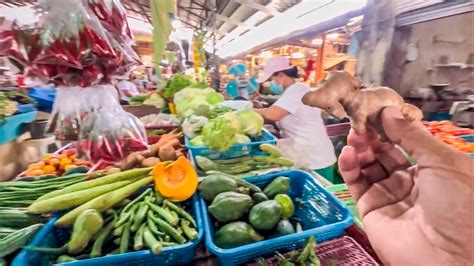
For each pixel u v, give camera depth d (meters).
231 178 0.91
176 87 2.38
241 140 1.34
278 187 0.92
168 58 1.33
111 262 0.68
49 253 0.70
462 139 1.70
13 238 0.68
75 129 0.97
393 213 0.49
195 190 0.90
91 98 0.95
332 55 3.98
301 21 3.81
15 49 0.72
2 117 1.47
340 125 2.64
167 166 0.90
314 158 2.19
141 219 0.78
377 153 0.54
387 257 0.47
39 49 0.71
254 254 0.71
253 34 6.42
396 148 0.52
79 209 0.78
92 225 0.72
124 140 1.04
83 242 0.70
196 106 1.76
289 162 1.21
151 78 4.24
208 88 2.20
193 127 1.50
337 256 0.71
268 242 0.71
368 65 2.07
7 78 2.14
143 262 0.71
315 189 0.96
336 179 2.26
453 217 0.40
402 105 0.44
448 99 1.99
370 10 2.05
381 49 2.00
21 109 1.77
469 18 1.78
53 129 0.97
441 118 2.04
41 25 0.70
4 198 0.83
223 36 9.19
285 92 2.32
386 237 0.47
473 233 0.39
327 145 2.27
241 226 0.75
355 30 2.54
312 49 4.21
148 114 2.18
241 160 1.23
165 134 1.61
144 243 0.73
